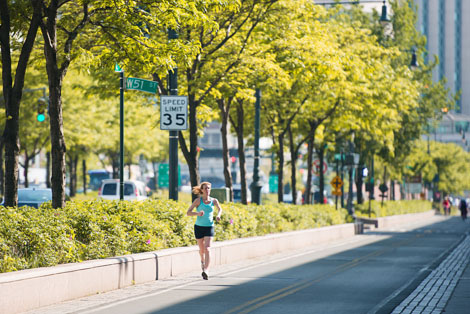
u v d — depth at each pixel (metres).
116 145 104.62
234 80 46.19
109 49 34.50
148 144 116.19
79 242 26.92
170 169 38.94
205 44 43.91
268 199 118.31
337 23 66.25
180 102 37.94
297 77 51.94
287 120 66.69
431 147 190.75
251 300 24.81
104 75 48.00
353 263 40.34
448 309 22.39
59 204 30.80
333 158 96.69
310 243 56.91
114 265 27.34
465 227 102.69
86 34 36.41
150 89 36.41
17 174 29.81
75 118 81.00
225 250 38.91
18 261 23.08
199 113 52.56
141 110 98.31
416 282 30.83
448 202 176.88
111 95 49.22
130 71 36.44
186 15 31.58
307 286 29.11
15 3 31.02
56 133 30.89
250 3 43.81
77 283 24.80
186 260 33.81
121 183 43.25
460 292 26.97
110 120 97.50
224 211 41.91
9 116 29.84
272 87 49.81
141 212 33.22
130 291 27.03
